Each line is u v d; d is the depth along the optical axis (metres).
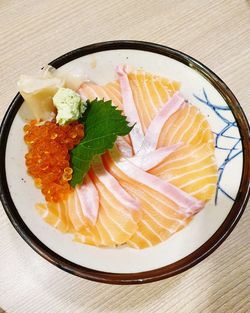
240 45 0.29
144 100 0.26
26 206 0.23
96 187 0.24
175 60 0.25
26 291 0.23
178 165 0.24
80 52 0.25
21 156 0.24
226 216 0.22
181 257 0.22
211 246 0.21
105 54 0.25
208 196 0.23
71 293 0.23
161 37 0.29
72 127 0.24
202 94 0.25
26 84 0.24
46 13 0.30
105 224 0.23
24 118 0.24
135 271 0.21
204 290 0.23
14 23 0.30
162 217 0.23
